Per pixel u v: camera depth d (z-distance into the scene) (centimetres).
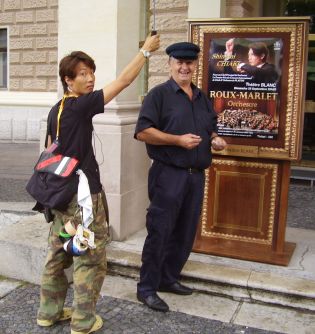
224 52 386
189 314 338
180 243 351
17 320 329
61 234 293
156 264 338
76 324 297
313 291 340
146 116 322
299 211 575
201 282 366
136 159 446
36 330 316
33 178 294
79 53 292
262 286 349
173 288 362
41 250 376
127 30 436
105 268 307
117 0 417
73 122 286
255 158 393
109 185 424
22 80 1187
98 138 421
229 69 386
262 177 396
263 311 343
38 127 1164
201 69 394
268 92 378
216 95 393
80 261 296
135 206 451
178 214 339
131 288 374
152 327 321
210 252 399
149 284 344
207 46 390
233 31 381
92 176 292
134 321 328
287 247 415
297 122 373
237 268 375
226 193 408
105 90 284
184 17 601
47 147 308
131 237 440
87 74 291
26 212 527
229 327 322
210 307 348
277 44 371
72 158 287
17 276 391
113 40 421
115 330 317
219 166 406
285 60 371
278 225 396
